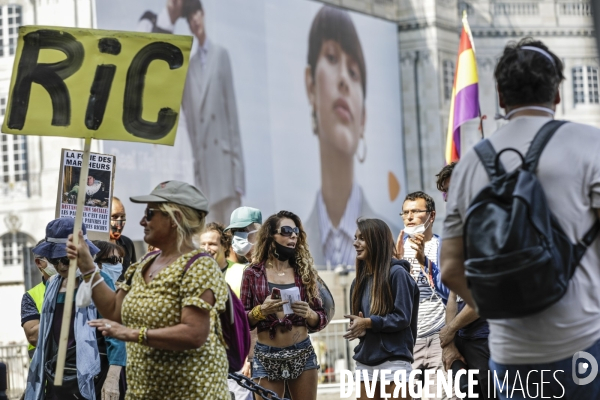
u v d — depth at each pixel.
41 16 37.94
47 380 7.50
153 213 5.70
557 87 4.69
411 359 8.67
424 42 57.59
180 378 5.55
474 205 4.39
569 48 63.03
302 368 8.81
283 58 45.78
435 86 57.41
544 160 4.44
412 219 9.42
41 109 6.20
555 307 4.40
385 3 55.69
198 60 40.16
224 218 40.84
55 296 7.57
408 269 8.79
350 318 8.52
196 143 39.41
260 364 8.81
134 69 6.25
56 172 38.25
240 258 11.20
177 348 5.38
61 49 6.25
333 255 48.00
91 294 5.83
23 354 30.67
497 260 4.20
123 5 37.31
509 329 4.54
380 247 8.63
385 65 55.44
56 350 7.51
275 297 8.56
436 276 9.35
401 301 8.49
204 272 5.50
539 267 4.18
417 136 57.22
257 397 8.91
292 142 45.91
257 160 43.31
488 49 61.38
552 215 4.39
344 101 50.44
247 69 43.22
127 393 5.73
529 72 4.60
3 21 38.72
